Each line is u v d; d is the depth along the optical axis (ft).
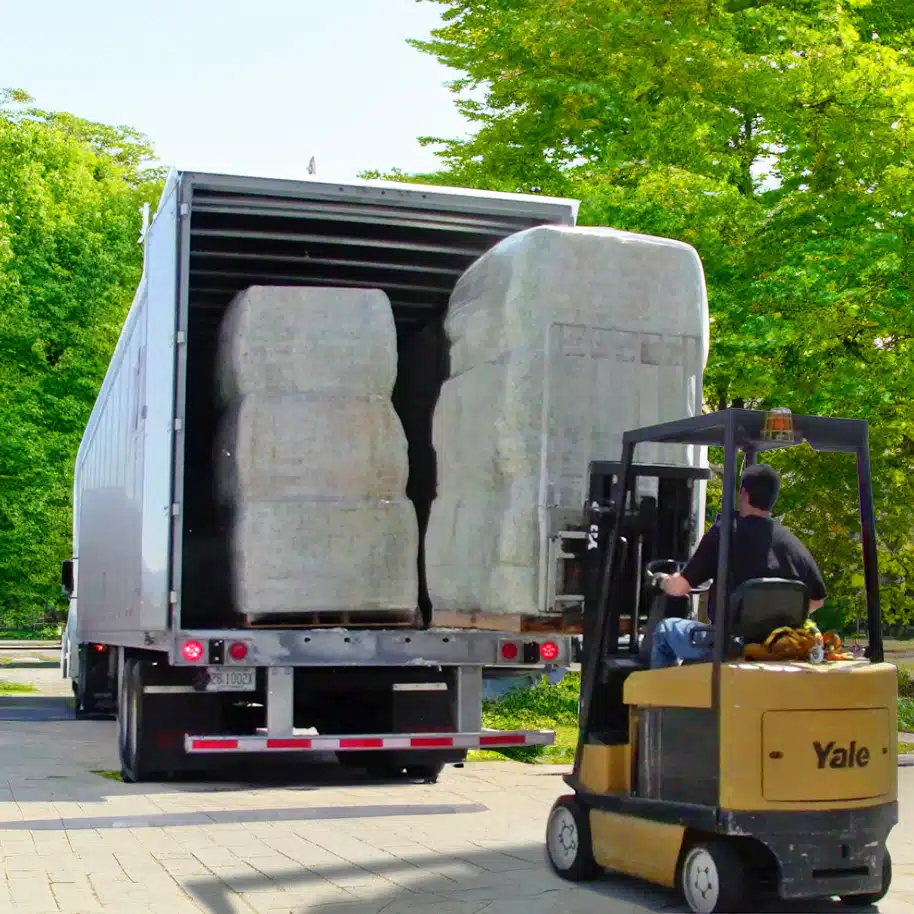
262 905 22.06
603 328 30.07
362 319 33.45
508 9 63.31
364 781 38.63
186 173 33.81
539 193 61.21
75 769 40.57
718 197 54.08
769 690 20.85
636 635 25.73
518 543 29.25
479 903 22.35
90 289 116.16
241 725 36.52
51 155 132.87
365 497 33.35
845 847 21.06
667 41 56.70
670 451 30.04
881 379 55.77
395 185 35.12
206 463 42.32
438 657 34.01
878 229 55.21
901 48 62.34
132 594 38.27
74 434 114.83
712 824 20.90
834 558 60.08
